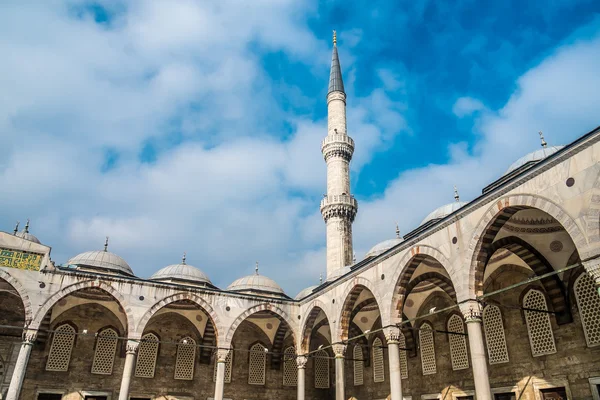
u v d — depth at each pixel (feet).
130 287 96.12
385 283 80.69
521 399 75.20
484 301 81.05
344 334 93.20
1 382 99.14
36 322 86.33
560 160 52.13
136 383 110.63
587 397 65.82
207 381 116.98
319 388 126.62
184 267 136.36
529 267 76.64
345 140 161.68
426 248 72.13
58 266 95.25
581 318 68.69
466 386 87.56
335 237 146.72
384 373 111.04
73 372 105.81
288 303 111.65
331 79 180.45
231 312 104.17
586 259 47.55
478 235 62.39
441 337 96.02
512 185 58.08
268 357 125.08
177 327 119.24
